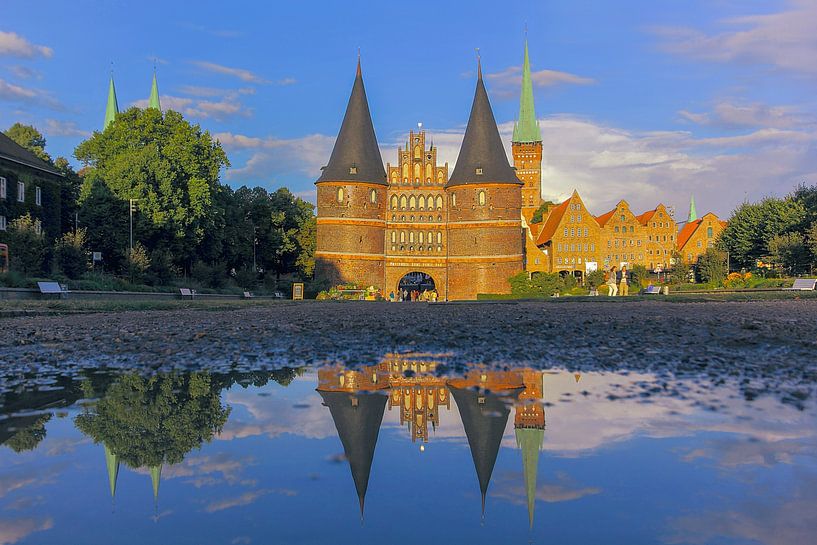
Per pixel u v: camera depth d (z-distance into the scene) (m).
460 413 4.98
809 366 7.44
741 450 3.83
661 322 15.05
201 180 56.09
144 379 6.85
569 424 4.54
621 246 105.94
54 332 13.14
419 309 25.80
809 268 62.94
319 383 6.48
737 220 77.44
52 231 51.25
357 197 77.00
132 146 55.66
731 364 7.66
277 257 81.44
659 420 4.63
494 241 77.31
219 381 6.68
